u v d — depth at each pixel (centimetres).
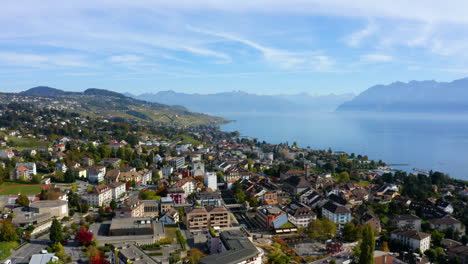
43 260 18062
